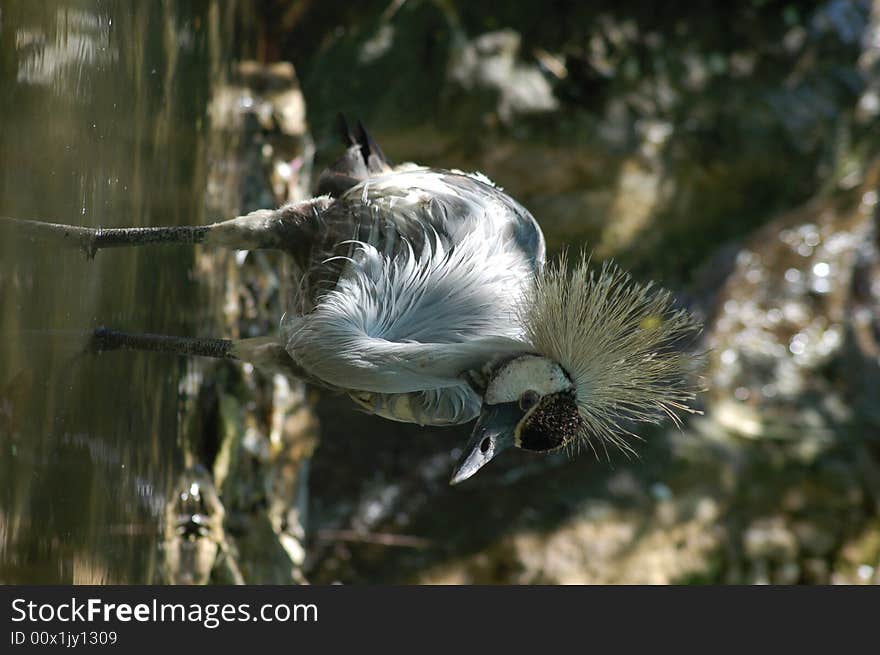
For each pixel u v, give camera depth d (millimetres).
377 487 10648
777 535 10648
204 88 7660
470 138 11242
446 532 10344
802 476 10969
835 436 11328
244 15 9406
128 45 5398
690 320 6039
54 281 4176
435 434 11188
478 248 5676
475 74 11188
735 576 10406
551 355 5082
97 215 4902
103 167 4941
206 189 7719
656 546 10297
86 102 4531
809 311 12188
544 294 5176
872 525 10906
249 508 7883
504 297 5652
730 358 11719
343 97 11086
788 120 12234
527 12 11688
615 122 11625
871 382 11898
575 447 5859
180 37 6859
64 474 4344
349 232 5852
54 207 4102
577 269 5145
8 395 3557
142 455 5984
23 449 3756
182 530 6926
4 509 3541
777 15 12492
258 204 8664
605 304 5160
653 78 11984
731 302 12070
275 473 8258
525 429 4977
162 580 6547
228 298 8109
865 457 11273
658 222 12039
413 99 11117
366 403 5922
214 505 7160
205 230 5812
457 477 4895
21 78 3611
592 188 11680
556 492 10586
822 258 12391
